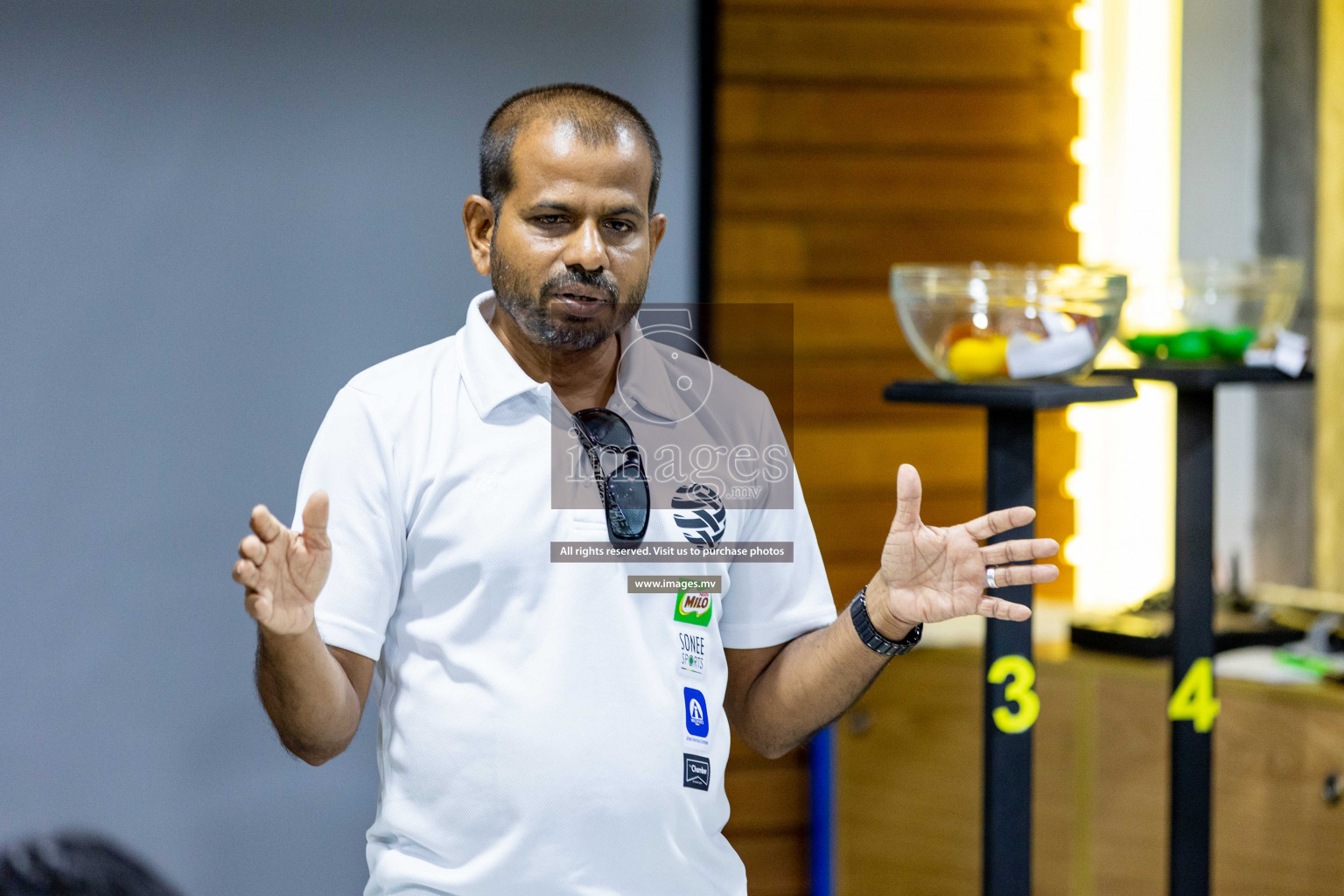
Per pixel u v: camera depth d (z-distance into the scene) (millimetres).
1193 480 3062
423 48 4039
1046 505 4555
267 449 4027
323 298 4043
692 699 1983
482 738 1866
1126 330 3168
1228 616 4094
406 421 1977
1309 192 4500
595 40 4125
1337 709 3523
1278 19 4484
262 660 1795
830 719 2164
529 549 1918
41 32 3857
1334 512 4555
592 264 1887
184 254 3961
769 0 4270
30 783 3912
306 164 4008
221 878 4000
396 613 1985
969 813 3961
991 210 4488
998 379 2605
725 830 4398
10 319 3881
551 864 1856
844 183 4383
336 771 4043
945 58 4410
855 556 4477
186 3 3916
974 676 3949
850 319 4414
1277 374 3047
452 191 4086
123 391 3945
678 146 4207
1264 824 3646
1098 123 4566
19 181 3873
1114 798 3793
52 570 3916
